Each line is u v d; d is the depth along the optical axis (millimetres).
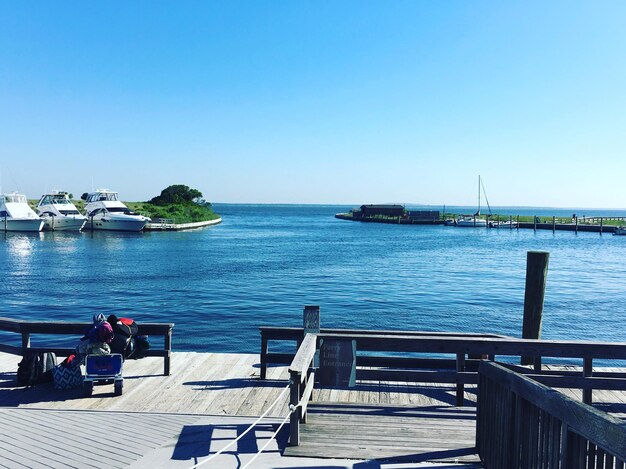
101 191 81500
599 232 91250
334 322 21500
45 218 75500
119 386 8078
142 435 6375
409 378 7340
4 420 6891
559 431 4008
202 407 7570
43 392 8242
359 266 41781
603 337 19453
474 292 29266
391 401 7902
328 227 115500
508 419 4930
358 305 25219
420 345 7137
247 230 98875
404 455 5715
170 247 59031
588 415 3479
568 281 34344
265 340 9023
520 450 4730
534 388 4355
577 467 3719
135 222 77062
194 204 126312
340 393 8297
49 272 37062
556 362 15617
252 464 5500
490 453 5406
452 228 110562
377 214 147000
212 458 5645
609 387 7129
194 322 21281
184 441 6188
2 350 9180
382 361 8711
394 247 61875
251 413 7316
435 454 5758
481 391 5766
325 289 29891
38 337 18406
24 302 25438
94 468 5391
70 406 7570
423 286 31312
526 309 10008
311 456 5672
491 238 79500
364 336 7141
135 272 37125
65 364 8398
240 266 41250
